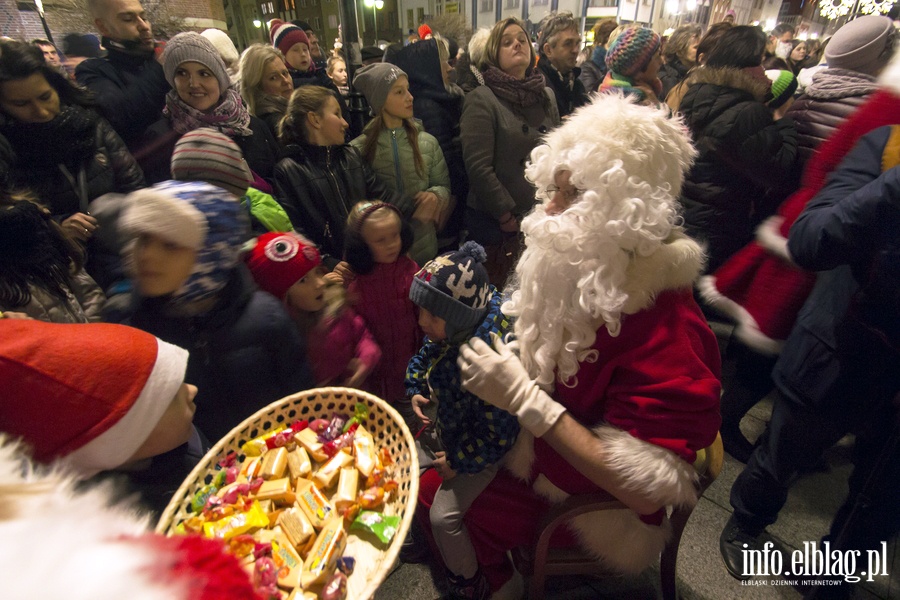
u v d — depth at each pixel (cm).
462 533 112
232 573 39
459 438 107
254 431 96
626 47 218
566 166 83
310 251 121
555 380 95
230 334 99
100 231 131
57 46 230
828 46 170
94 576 28
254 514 79
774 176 181
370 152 186
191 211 87
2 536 29
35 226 108
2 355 49
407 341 164
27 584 26
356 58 229
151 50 183
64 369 51
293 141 166
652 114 79
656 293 81
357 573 74
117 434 55
